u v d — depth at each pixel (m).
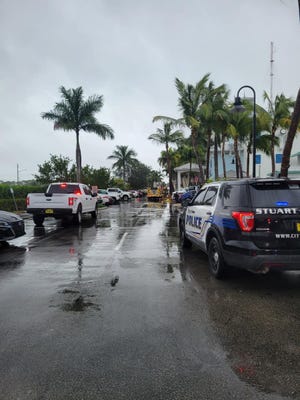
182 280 5.94
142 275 6.27
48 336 3.72
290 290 5.39
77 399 2.66
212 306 4.67
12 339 3.65
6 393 2.73
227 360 3.22
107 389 2.77
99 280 5.94
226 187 6.00
